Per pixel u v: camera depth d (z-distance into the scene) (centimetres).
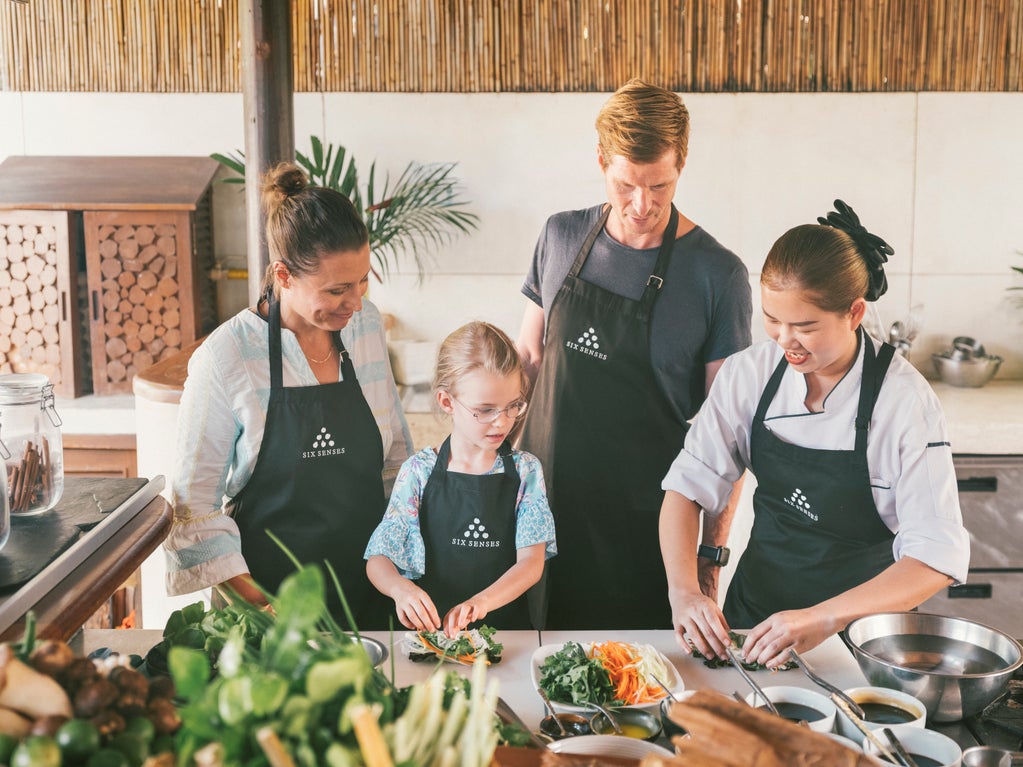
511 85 389
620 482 249
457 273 400
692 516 202
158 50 389
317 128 392
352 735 89
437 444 344
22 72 390
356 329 211
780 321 172
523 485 206
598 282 248
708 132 390
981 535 343
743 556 211
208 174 379
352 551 208
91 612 143
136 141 394
